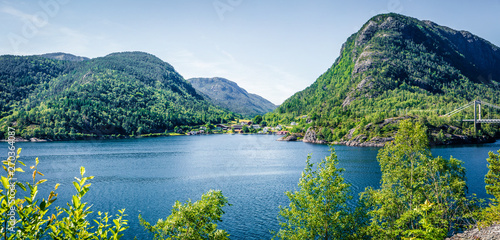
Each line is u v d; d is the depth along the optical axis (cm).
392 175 3922
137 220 5644
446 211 3716
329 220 3127
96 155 16212
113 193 7781
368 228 3294
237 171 11138
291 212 3228
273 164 12875
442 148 17525
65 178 9712
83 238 779
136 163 13225
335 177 3225
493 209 3438
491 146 18425
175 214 2478
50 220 749
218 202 2502
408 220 3128
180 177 10006
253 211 6181
